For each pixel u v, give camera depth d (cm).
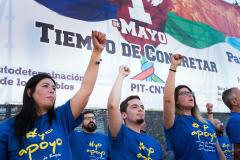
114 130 211
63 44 337
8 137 156
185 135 227
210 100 462
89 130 336
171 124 230
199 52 469
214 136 239
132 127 231
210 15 506
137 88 383
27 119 161
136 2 413
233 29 535
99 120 446
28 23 318
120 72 222
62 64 332
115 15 388
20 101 299
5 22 305
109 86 362
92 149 326
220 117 500
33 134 158
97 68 184
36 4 326
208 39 488
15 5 313
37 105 168
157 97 399
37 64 315
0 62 295
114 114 208
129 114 232
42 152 154
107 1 385
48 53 325
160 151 229
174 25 448
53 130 163
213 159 229
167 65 421
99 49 185
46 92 168
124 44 387
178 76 434
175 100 247
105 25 377
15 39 307
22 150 153
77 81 339
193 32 470
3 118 336
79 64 344
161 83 407
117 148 212
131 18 403
